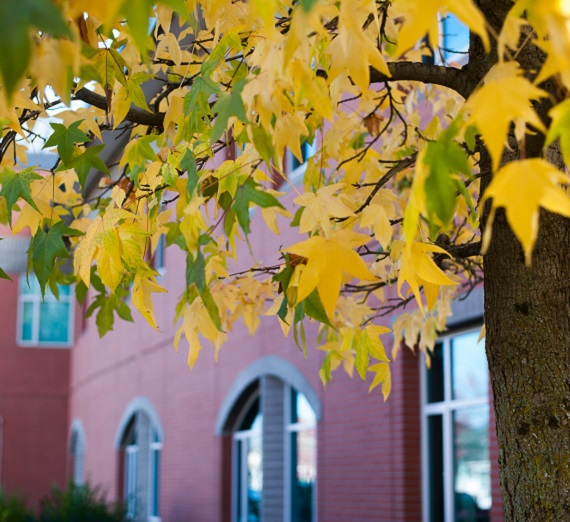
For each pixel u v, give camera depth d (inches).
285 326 103.3
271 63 81.5
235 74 105.7
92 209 152.6
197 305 111.6
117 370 779.4
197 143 106.2
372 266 160.2
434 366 308.2
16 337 1027.9
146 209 114.6
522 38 94.8
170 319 616.4
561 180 54.2
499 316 102.3
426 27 58.5
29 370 1026.1
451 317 277.9
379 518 324.8
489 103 57.4
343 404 359.9
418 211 62.0
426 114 268.7
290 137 91.4
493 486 256.4
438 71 108.6
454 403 293.0
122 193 101.3
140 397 698.2
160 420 642.8
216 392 525.3
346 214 92.4
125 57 125.6
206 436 542.3
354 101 239.1
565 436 97.7
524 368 99.9
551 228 100.2
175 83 122.9
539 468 97.8
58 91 67.5
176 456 603.2
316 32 83.4
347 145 166.4
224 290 167.9
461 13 58.3
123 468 771.4
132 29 57.8
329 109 80.6
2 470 1006.4
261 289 169.8
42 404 1025.5
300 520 420.5
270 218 110.2
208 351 541.6
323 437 376.2
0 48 49.1
